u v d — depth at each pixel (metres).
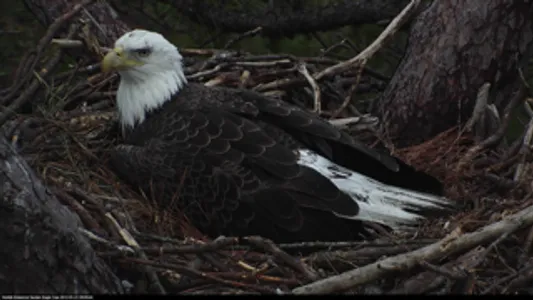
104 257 8.95
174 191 11.02
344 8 14.82
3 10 14.47
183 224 11.07
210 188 10.76
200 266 9.42
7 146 7.44
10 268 7.38
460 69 13.09
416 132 13.53
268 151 10.73
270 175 10.63
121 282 8.68
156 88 12.15
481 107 12.88
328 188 10.49
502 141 13.30
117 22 14.62
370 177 11.35
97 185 11.39
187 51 14.33
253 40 15.21
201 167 10.88
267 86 13.65
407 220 10.48
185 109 11.71
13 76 13.95
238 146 10.85
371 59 15.52
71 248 7.59
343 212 10.37
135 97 12.23
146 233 10.25
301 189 10.48
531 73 13.96
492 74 13.09
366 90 14.82
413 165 12.65
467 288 8.33
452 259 9.20
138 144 11.93
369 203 10.59
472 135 13.06
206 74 13.66
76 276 7.61
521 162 11.73
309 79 13.31
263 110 11.52
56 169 11.26
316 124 11.26
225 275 9.02
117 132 12.78
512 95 13.51
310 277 8.90
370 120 13.25
